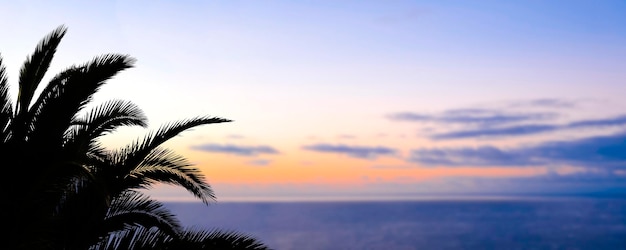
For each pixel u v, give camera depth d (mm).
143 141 5430
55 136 4492
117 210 5641
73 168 4266
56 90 4750
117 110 5156
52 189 4367
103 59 4816
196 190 5594
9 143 4348
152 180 5523
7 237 4219
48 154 4242
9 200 4195
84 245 5254
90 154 5031
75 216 5242
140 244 5441
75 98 4621
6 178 4184
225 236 5715
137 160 5359
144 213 5590
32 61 5039
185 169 5555
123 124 5406
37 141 4402
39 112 4609
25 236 4281
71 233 5203
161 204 5711
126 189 5410
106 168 5184
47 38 5121
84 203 5273
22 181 4195
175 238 5562
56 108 4539
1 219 4203
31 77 5016
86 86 4680
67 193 5250
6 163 4211
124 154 5430
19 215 4242
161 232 5582
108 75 4836
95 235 5293
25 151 4273
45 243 4547
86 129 4938
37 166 4211
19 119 4742
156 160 5508
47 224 4551
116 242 5449
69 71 4867
